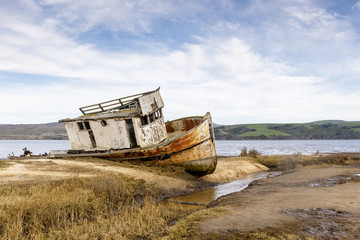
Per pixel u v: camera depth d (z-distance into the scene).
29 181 9.79
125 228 6.23
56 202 7.53
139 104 15.38
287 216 6.45
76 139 17.81
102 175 11.35
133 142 16.47
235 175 18.41
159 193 11.59
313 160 24.22
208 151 15.59
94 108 18.45
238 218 6.44
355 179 12.81
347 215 6.33
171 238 5.35
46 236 5.96
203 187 14.15
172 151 14.95
